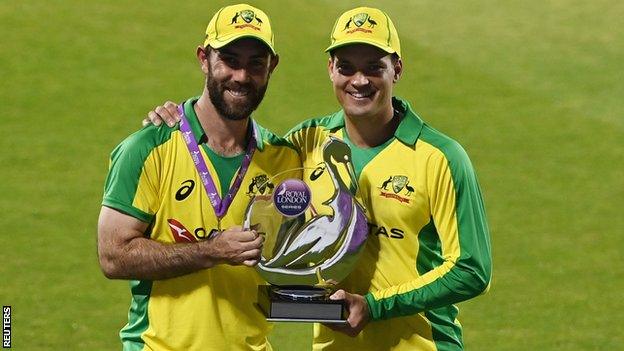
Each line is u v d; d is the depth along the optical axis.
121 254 19.20
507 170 44.53
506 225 40.44
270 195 19.39
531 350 32.44
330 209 19.75
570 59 54.25
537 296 35.84
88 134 45.84
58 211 40.31
